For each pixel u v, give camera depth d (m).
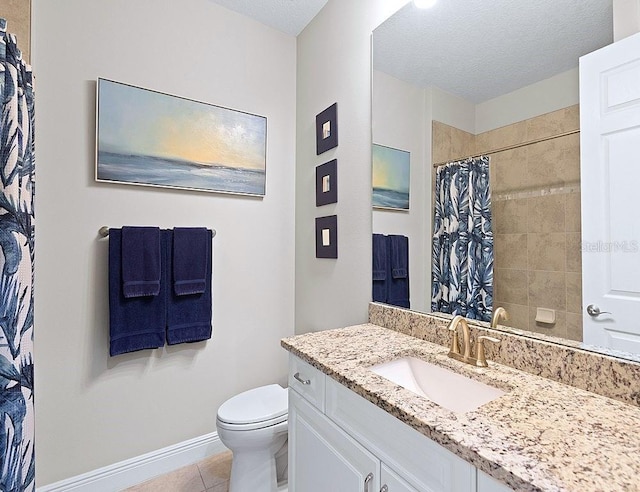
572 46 0.95
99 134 1.58
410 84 1.43
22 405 1.08
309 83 2.08
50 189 1.49
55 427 1.50
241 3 1.92
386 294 1.54
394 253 1.50
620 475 0.54
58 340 1.51
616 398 0.82
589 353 0.88
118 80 1.64
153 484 1.67
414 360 1.21
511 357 1.05
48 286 1.49
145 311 1.65
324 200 1.91
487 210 1.16
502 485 0.58
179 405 1.80
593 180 0.90
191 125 1.82
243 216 2.01
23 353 1.10
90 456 1.58
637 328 0.81
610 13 0.87
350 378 0.95
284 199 2.18
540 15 1.02
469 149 1.21
